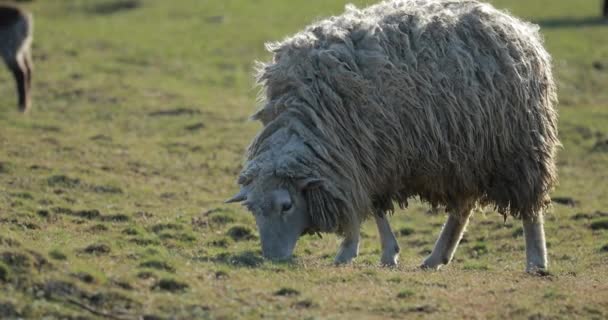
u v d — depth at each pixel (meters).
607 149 77.06
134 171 64.44
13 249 32.81
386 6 41.53
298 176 37.47
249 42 120.00
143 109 86.00
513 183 40.88
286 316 31.05
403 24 39.88
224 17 137.00
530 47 41.44
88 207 52.22
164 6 147.12
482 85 39.69
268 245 38.00
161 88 95.00
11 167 60.16
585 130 82.25
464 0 41.69
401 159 39.12
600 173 71.06
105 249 38.19
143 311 30.73
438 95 39.03
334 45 38.97
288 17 136.12
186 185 62.09
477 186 41.09
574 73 106.12
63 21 135.62
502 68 40.12
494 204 41.66
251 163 38.03
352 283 35.56
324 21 41.28
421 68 39.03
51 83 94.12
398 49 39.19
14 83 95.62
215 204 57.19
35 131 74.94
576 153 76.31
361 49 39.03
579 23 133.38
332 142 37.84
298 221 38.34
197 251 44.34
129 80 97.88
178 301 31.62
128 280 32.88
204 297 32.38
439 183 40.22
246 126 81.75
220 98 93.38
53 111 84.31
